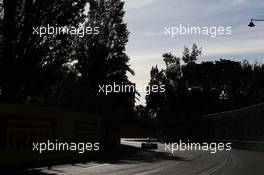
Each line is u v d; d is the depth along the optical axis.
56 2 35.84
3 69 33.56
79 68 57.62
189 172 23.56
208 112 117.88
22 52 34.56
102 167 26.53
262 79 121.06
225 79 121.31
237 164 30.52
